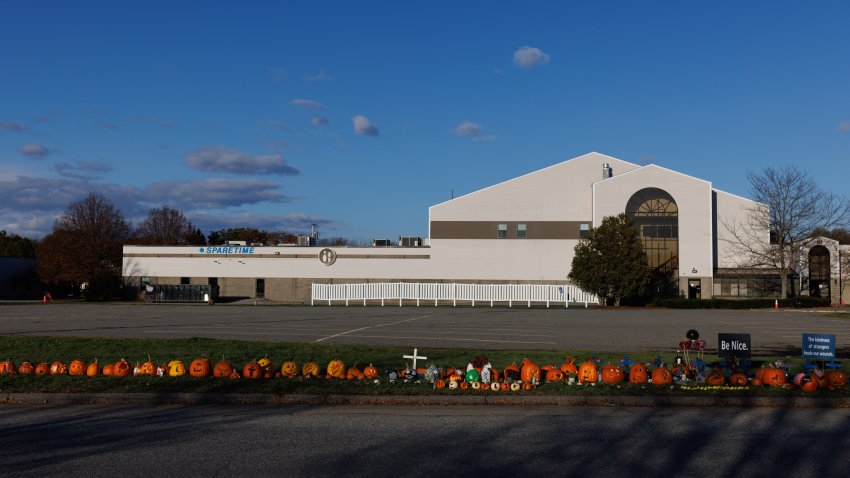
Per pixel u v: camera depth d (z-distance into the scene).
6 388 12.68
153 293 57.31
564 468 8.04
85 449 8.83
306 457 8.45
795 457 8.62
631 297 53.94
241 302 57.72
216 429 10.09
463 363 15.88
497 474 7.75
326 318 33.16
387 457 8.47
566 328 27.66
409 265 59.06
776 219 54.53
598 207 55.75
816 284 56.75
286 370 14.19
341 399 12.33
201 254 60.69
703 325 29.88
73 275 68.62
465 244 58.69
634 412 11.65
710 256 54.91
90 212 71.19
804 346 13.67
